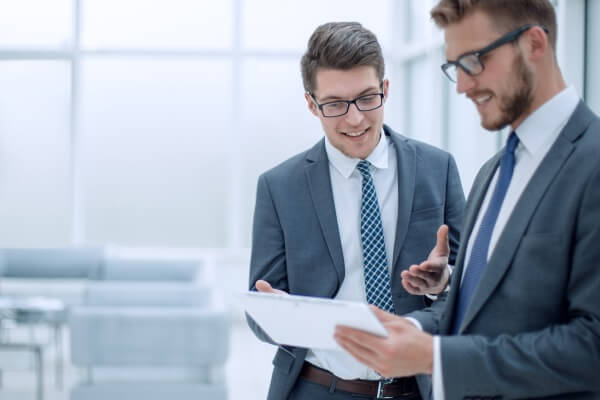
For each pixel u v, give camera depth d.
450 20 1.29
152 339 3.92
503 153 1.44
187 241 8.43
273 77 8.36
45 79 8.25
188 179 8.41
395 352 1.24
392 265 1.89
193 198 8.41
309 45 1.84
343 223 1.94
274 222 1.97
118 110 8.31
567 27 3.06
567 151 1.27
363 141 1.85
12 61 8.23
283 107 8.37
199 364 3.96
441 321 1.50
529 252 1.26
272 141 8.39
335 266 1.89
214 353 3.94
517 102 1.28
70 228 8.27
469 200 1.60
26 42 8.21
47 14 8.21
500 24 1.25
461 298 1.46
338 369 1.84
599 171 1.21
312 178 1.95
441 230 1.62
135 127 8.34
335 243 1.90
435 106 6.39
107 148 8.33
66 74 8.25
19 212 8.31
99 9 8.20
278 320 1.44
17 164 8.30
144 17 8.26
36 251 7.45
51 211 8.32
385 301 1.88
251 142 8.38
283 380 1.90
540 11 1.26
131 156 8.35
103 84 8.30
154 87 8.33
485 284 1.30
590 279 1.20
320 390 1.87
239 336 7.36
